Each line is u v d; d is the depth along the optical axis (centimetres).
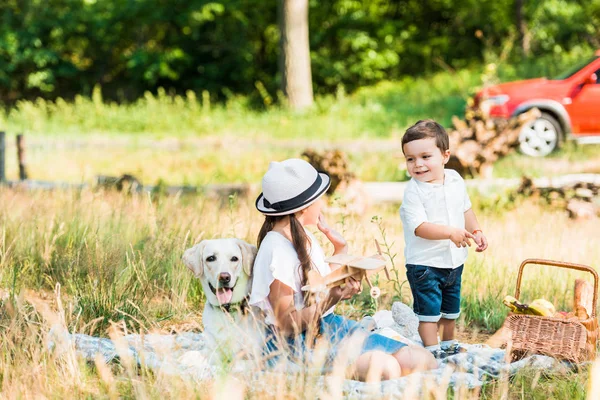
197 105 2422
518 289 512
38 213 791
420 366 419
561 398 428
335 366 388
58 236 718
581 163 1413
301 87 2422
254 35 3106
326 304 427
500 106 1508
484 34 3022
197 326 525
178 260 662
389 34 2998
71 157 1755
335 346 425
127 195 977
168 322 591
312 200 435
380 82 2939
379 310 590
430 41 3055
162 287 645
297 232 432
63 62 2972
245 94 3000
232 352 441
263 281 433
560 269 698
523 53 2711
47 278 655
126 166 1653
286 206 433
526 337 480
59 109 2572
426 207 494
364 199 1128
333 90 2992
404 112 2225
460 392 394
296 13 2403
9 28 2908
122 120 2297
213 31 3034
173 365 427
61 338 459
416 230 487
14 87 2983
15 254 697
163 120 2277
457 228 476
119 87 3075
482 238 500
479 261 728
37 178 1531
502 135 1327
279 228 442
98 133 2167
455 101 2219
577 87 1502
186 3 2928
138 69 2950
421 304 495
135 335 484
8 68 2900
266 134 2059
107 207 826
